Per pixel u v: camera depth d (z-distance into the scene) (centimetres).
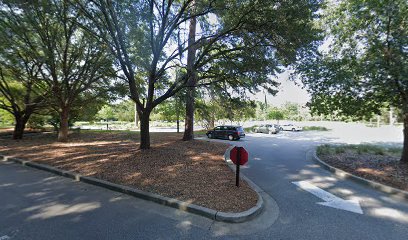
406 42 700
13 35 1119
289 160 1056
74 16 1085
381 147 1394
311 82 932
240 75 930
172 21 931
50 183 645
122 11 781
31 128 2134
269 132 2970
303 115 6594
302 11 738
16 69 1361
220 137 2127
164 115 2991
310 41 805
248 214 433
